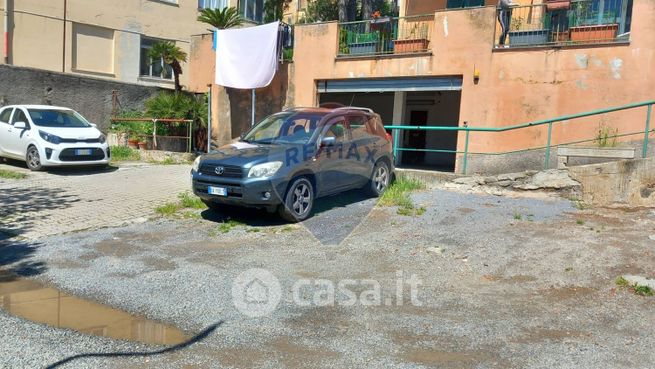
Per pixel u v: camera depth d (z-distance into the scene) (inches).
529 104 431.8
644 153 354.9
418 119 686.5
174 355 153.6
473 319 180.7
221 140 613.6
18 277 223.6
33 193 395.2
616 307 189.9
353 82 533.3
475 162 454.6
